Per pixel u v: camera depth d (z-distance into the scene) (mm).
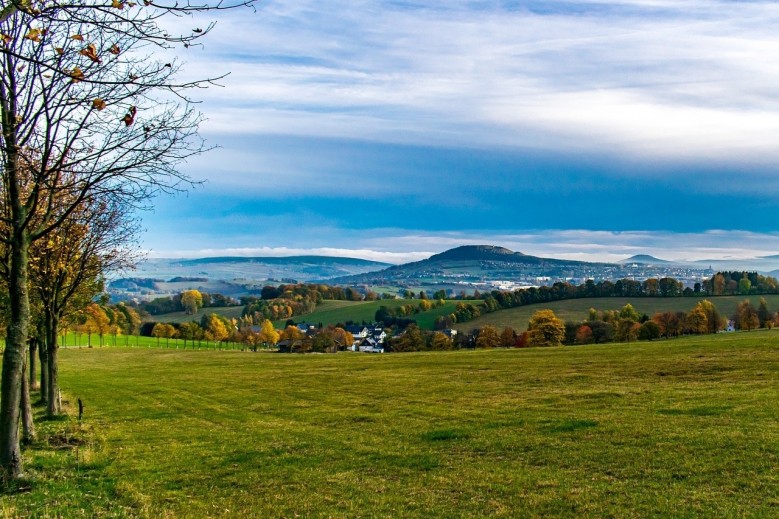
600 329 128500
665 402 30719
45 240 27281
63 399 44531
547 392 38719
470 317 169750
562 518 14633
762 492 15305
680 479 17109
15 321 16453
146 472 21531
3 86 14719
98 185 16531
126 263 35156
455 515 15328
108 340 141625
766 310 135750
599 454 20609
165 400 45281
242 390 50156
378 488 18453
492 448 23078
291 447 25734
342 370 63688
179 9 10570
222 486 19594
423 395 41281
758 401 28469
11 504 14594
